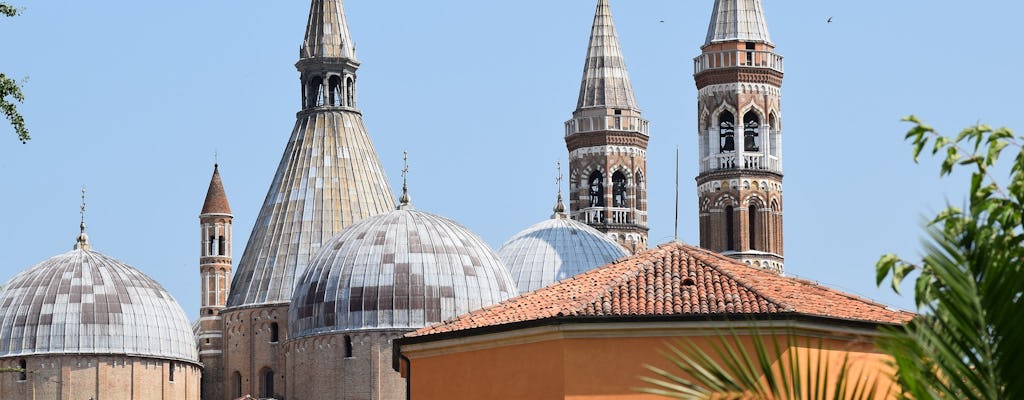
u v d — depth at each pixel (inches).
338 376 5191.9
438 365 1871.3
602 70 6815.9
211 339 5959.6
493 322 1834.4
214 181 6186.0
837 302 1788.9
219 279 6087.6
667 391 968.9
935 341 839.7
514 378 1774.1
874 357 1648.6
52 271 5595.5
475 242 5398.6
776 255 5954.7
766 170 5949.8
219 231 6136.8
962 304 833.5
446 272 5221.5
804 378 1322.6
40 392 5418.3
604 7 6919.3
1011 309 826.2
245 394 5767.7
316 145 6023.6
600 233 5949.8
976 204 951.0
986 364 827.4
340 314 5206.7
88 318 5487.2
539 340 1749.5
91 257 5684.1
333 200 5925.2
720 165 5954.7
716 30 6048.2
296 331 5315.0
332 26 6181.1
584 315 1707.7
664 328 1688.0
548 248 5723.4
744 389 957.2
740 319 1659.7
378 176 6063.0
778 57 6067.9
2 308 5492.1
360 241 5324.8
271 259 5851.4
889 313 1759.4
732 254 5915.4
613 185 6747.1
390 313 5167.3
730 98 5969.5
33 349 5433.1
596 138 6742.1
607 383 1699.1
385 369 5162.4
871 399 914.7
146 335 5551.2
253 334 5807.1
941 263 845.2
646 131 6830.7
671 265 1893.5
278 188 5984.3
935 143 1005.2
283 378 5728.3
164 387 5570.9
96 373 5457.7
